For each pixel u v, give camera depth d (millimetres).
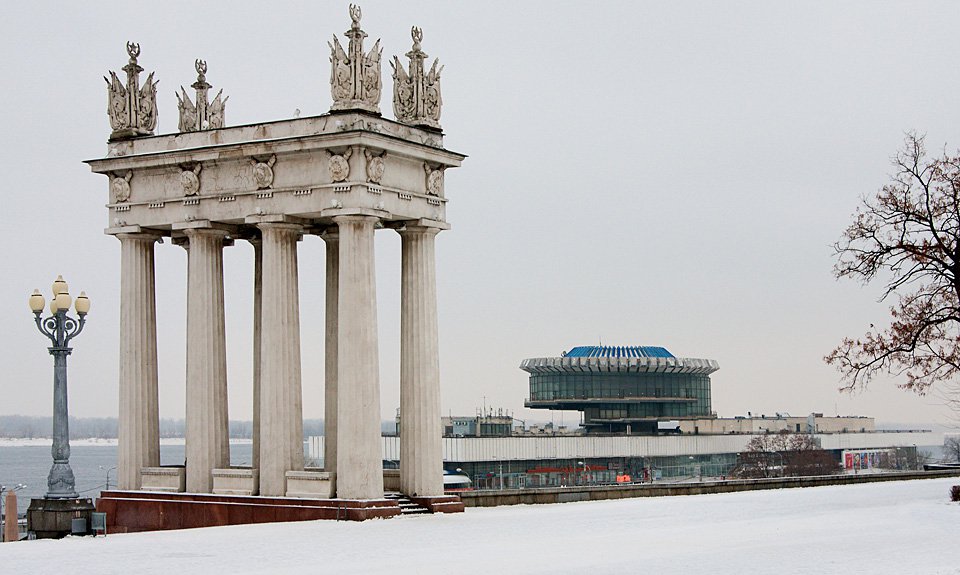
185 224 73000
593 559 47688
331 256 75938
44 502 63594
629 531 58594
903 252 84500
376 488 67500
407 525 63250
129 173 75438
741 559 47531
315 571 44938
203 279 73250
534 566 45656
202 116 77000
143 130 76562
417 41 73188
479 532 59062
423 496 70938
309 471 70688
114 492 74625
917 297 85312
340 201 67688
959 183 83875
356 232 67688
